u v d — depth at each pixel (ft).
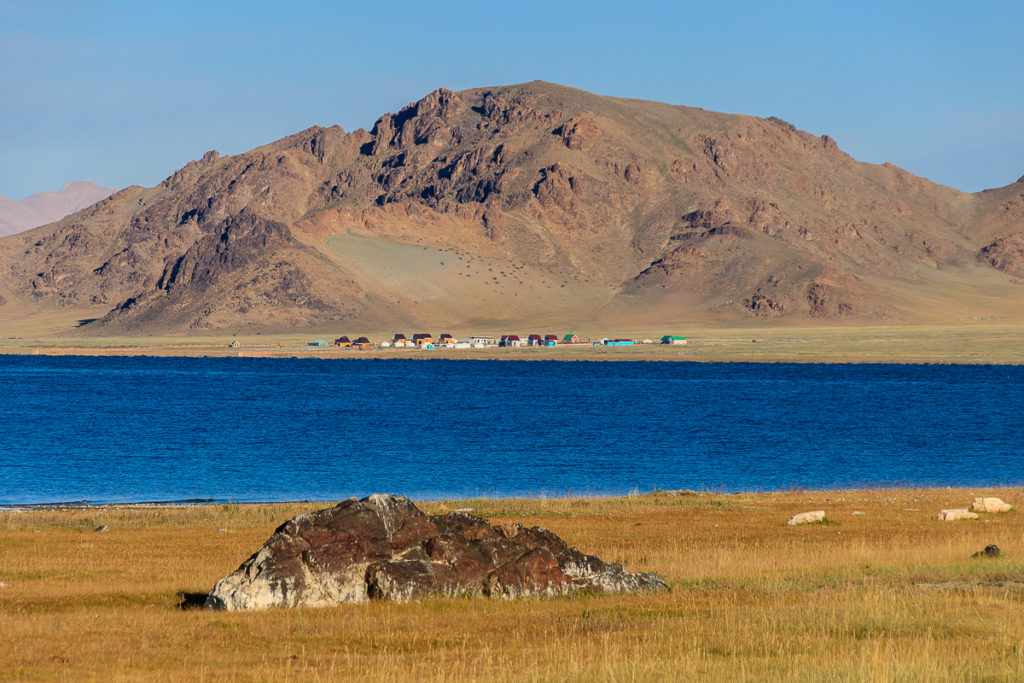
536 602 208.85
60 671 151.53
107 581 241.35
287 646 169.27
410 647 169.07
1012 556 262.47
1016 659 157.89
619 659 157.28
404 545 219.20
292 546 211.20
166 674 149.89
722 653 165.37
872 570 246.27
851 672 148.46
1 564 264.72
